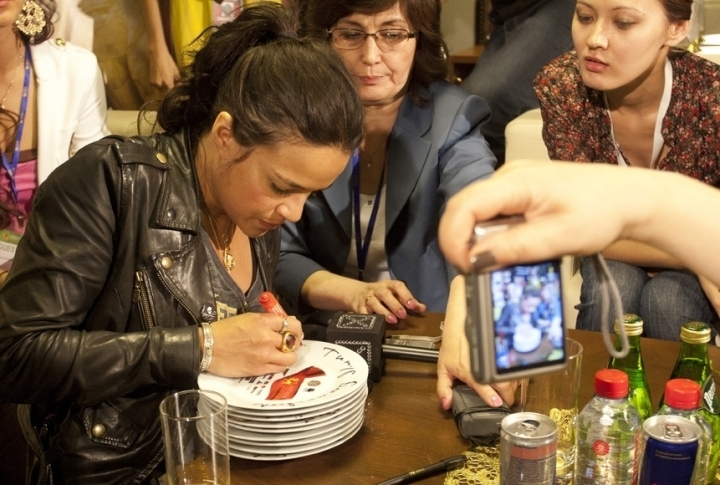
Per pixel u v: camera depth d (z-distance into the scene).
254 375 1.33
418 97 2.08
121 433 1.38
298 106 1.25
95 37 3.30
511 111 3.21
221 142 1.33
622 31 1.99
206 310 1.41
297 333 1.38
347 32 1.95
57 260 1.31
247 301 1.54
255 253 1.59
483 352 0.58
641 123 2.20
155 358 1.29
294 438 1.21
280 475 1.19
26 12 2.38
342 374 1.33
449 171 1.99
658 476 0.96
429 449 1.25
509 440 0.98
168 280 1.38
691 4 1.98
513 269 0.59
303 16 2.01
